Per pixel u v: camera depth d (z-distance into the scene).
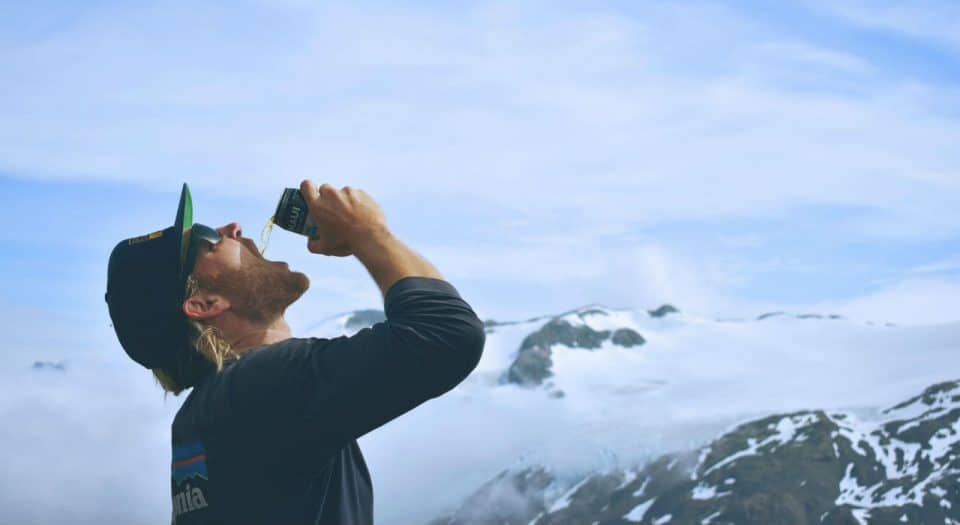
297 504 2.21
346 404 2.13
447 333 2.12
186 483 2.26
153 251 2.38
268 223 2.38
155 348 2.37
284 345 2.25
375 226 2.24
